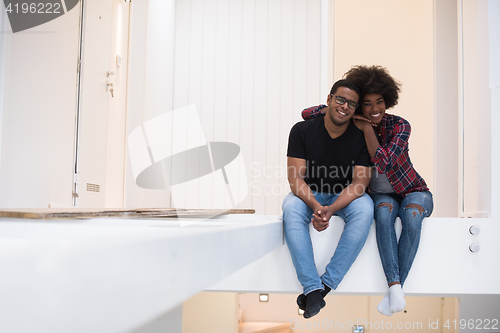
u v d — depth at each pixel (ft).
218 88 15.65
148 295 1.23
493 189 7.06
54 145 8.21
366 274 6.23
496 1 7.41
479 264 6.44
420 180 6.25
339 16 14.49
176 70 15.80
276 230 5.22
